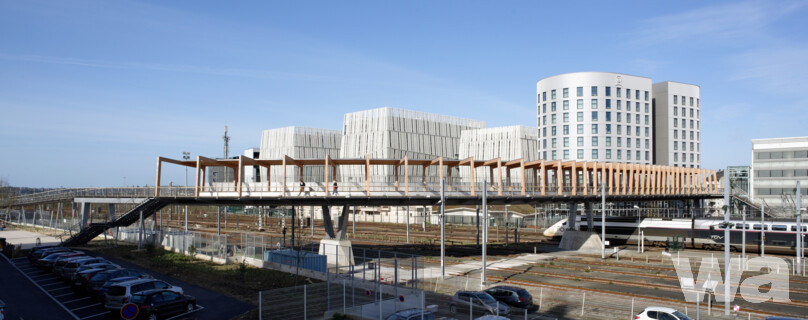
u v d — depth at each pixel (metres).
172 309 28.34
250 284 37.44
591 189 68.00
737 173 112.19
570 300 34.03
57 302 31.64
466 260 53.78
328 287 29.08
